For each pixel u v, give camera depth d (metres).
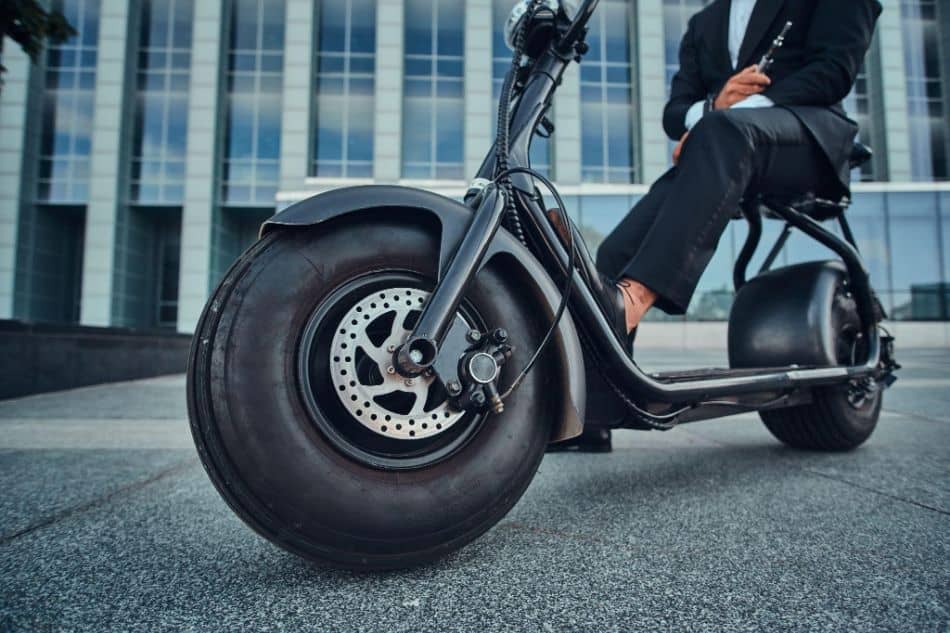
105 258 19.09
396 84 19.45
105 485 1.83
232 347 0.96
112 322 19.12
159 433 3.00
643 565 1.11
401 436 1.03
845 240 2.14
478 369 1.02
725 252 16.33
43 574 1.08
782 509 1.50
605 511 1.49
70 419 3.58
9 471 2.05
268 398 0.95
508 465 1.09
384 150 19.25
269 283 1.00
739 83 1.67
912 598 0.96
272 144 20.05
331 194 1.08
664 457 2.25
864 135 20.59
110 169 19.28
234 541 1.27
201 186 19.38
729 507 1.52
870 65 20.62
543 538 1.27
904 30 20.58
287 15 19.50
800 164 1.71
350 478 0.98
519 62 1.34
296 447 0.95
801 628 0.86
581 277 1.29
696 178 1.53
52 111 19.89
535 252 1.28
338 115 19.80
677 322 16.73
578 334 1.27
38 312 20.27
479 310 1.12
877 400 2.35
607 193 16.75
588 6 1.37
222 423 0.93
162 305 21.17
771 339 2.06
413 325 1.08
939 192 17.42
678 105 2.12
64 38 5.20
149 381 6.92
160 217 21.11
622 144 19.98
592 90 20.02
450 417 1.06
